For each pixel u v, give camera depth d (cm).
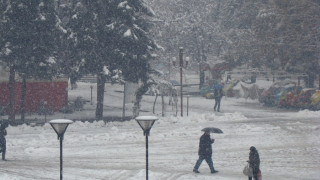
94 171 2505
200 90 9575
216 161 2866
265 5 8594
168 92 5578
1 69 5456
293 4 7694
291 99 6481
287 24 7788
